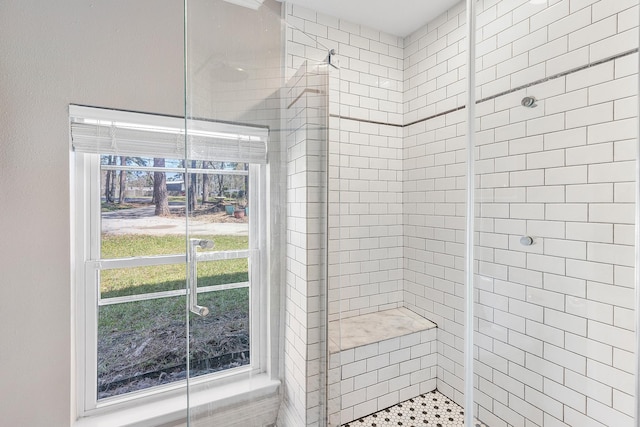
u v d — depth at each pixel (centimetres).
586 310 125
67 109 132
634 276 113
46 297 131
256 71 124
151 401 161
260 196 126
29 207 127
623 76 115
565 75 131
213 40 115
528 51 142
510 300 145
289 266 134
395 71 232
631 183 113
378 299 228
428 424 176
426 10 202
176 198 172
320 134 142
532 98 141
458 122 194
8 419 126
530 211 140
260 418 128
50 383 132
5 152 123
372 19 211
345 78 211
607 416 119
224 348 121
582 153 126
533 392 139
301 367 138
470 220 152
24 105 125
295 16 195
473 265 149
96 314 153
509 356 145
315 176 140
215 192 117
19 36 124
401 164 236
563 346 131
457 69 194
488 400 144
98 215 154
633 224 113
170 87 151
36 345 129
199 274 116
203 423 117
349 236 216
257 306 127
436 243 210
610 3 118
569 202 130
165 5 149
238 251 123
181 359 173
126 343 160
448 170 201
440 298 207
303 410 138
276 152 129
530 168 141
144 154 151
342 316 215
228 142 119
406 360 197
